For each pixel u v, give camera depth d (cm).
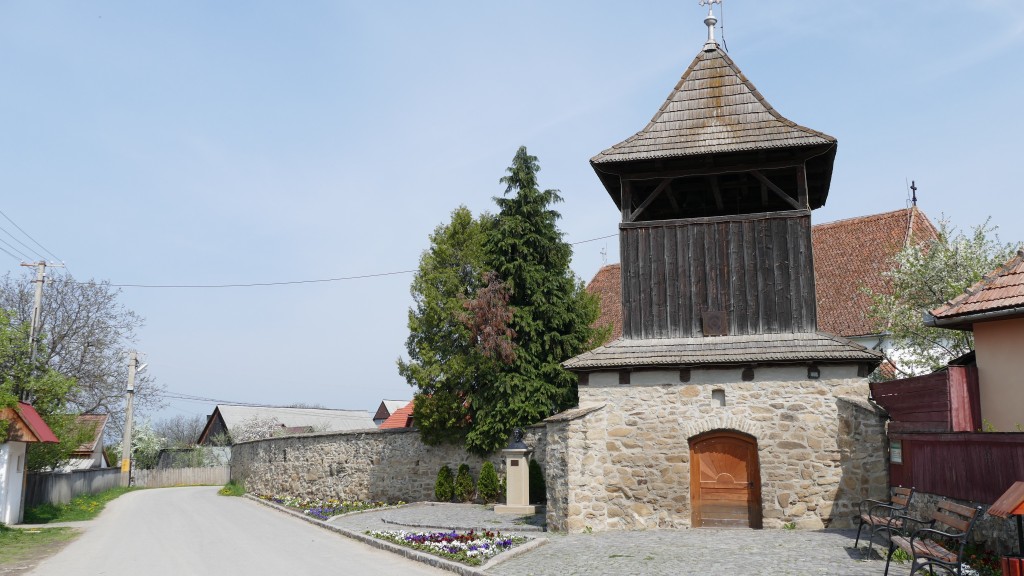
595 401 1770
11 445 2348
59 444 2839
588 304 2745
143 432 6812
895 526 1208
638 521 1691
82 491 3488
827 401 1638
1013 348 1358
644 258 1827
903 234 2875
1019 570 802
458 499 2641
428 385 2730
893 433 1530
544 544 1502
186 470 5603
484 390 2603
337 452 3158
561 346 2591
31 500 2667
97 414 4922
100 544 1833
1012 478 1010
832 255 3009
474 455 2662
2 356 2558
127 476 4691
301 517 2467
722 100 1881
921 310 2158
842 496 1591
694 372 1720
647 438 1720
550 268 2645
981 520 1087
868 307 2638
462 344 2722
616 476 1719
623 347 1784
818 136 1731
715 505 1678
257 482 3906
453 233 2903
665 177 1858
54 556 1617
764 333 1727
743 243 1777
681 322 1778
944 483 1220
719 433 1698
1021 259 1410
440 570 1292
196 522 2386
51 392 2850
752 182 2012
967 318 1368
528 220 2617
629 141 1862
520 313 2553
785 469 1634
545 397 2516
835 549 1284
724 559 1234
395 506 2619
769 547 1334
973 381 1409
